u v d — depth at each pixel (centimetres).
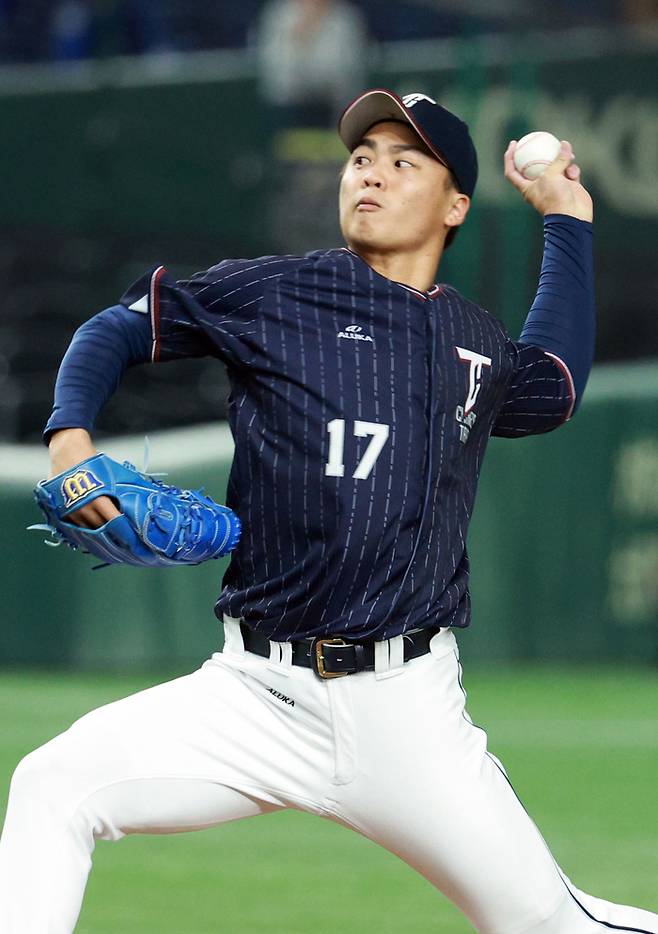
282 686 1038
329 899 1628
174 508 1016
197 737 1037
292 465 1041
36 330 4356
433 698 1038
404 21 5028
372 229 1110
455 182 1141
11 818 1017
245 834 1978
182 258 4241
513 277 3481
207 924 1513
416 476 1051
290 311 1065
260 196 4041
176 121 4116
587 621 3422
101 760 1019
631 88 3666
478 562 3372
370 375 1057
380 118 1120
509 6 4916
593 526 3412
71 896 1003
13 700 3011
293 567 1041
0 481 3381
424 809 1027
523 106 3569
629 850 1872
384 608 1026
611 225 3722
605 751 2558
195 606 3316
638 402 3425
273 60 3969
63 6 4909
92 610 3347
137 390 4231
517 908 1032
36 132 4259
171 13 4919
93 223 4225
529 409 1186
